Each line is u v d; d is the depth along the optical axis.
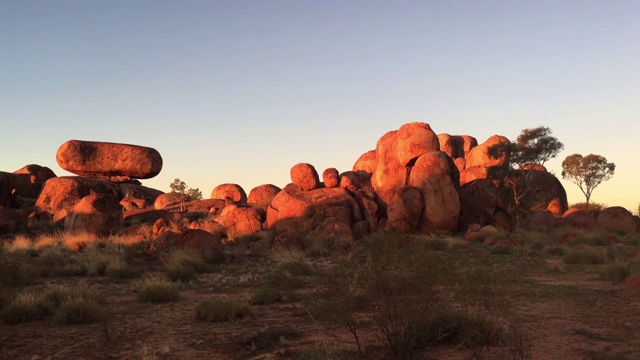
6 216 33.97
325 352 6.82
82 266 19.14
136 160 61.88
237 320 9.76
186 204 50.69
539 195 54.00
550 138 50.31
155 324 9.53
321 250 23.92
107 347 7.78
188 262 19.19
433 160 36.66
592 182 65.19
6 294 11.11
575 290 12.71
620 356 6.74
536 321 9.09
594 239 27.92
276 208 37.75
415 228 34.91
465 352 6.87
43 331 8.98
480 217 38.78
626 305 10.62
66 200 49.12
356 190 40.22
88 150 60.03
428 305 6.77
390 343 6.66
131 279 17.28
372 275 6.72
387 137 42.06
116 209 34.84
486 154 54.62
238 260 22.91
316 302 7.39
